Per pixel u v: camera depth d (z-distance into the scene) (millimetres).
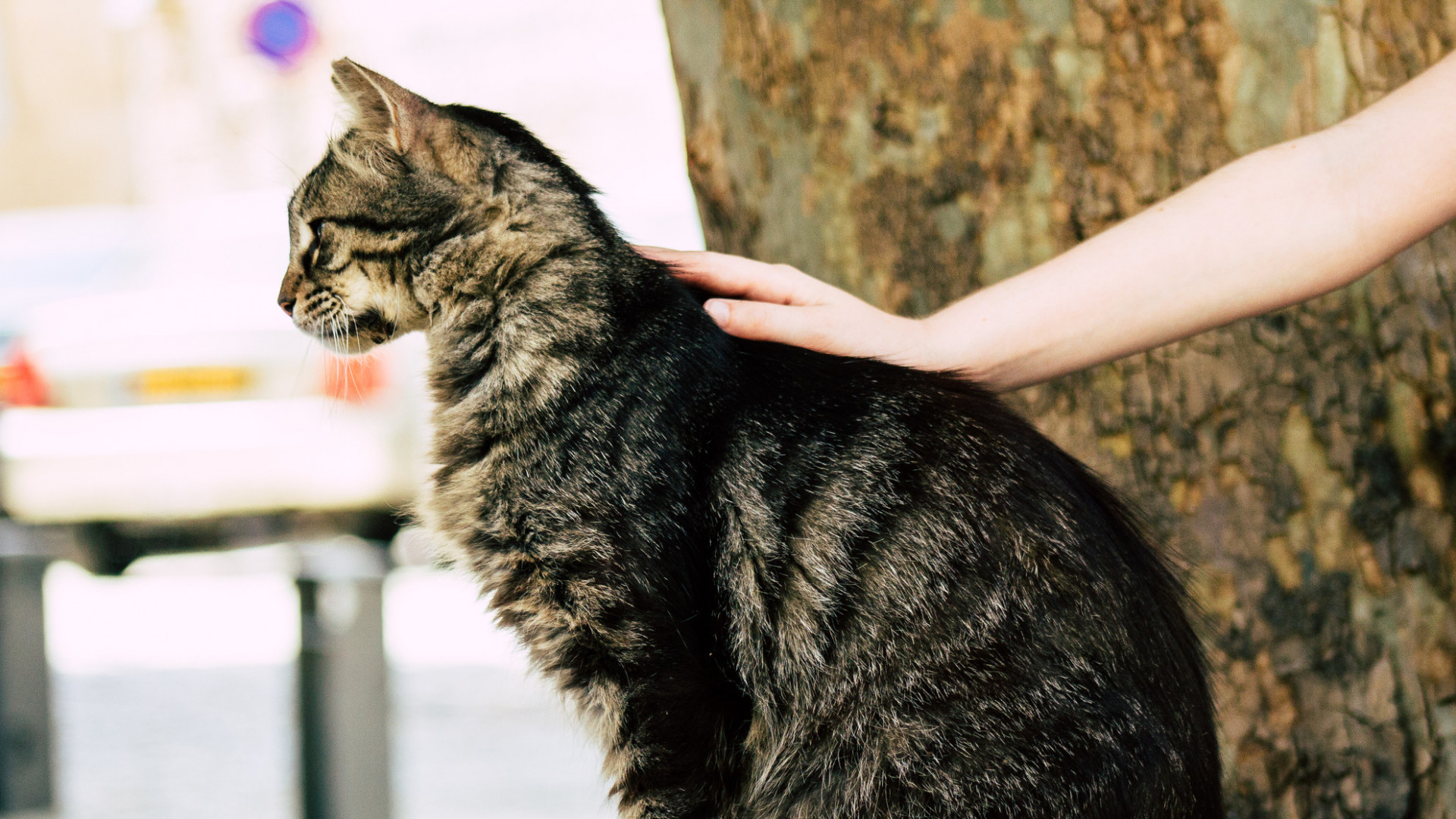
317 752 2729
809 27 2381
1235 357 2318
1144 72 2275
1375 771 2314
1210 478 2334
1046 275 2168
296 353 5773
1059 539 2051
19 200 17984
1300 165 2061
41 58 17719
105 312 5871
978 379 2209
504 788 4711
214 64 15242
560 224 2336
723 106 2506
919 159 2361
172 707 6027
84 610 8422
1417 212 2018
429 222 2389
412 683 6410
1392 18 2289
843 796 1974
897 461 2092
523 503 2174
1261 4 2252
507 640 2471
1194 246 2068
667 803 2078
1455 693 2305
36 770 3182
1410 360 2293
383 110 2422
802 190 2439
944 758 1932
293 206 2627
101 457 5695
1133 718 1940
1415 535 2307
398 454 5723
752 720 2078
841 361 2207
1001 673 1943
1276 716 2324
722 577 2070
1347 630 2320
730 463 2102
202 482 5660
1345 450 2307
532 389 2221
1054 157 2314
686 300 2217
